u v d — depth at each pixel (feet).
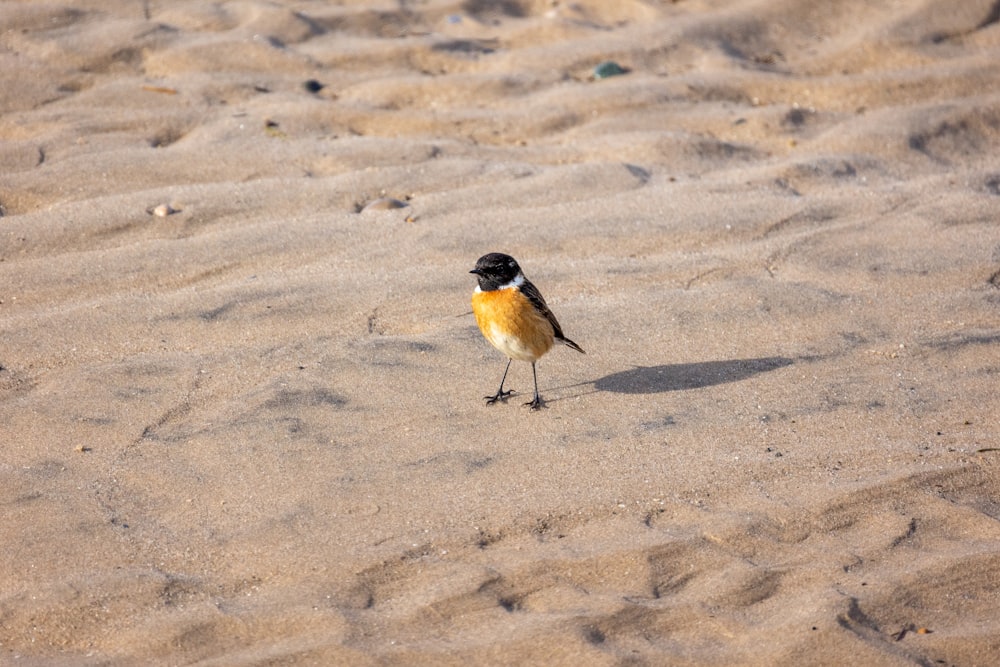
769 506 30.55
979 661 25.41
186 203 49.26
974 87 63.82
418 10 71.00
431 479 32.24
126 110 57.57
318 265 45.32
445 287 43.86
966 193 52.80
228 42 64.28
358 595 27.17
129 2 67.67
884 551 28.91
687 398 37.06
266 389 36.94
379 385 37.60
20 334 40.01
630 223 49.08
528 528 29.81
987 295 43.91
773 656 25.25
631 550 28.58
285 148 54.80
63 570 28.04
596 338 40.96
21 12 64.75
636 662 25.08
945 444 33.91
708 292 43.98
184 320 41.24
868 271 45.85
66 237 46.47
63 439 34.12
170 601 26.96
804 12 71.82
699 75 64.54
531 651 25.38
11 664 25.11
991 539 29.35
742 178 53.88
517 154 56.03
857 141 58.44
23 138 54.95
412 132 58.13
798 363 39.22
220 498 31.30
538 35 69.10
